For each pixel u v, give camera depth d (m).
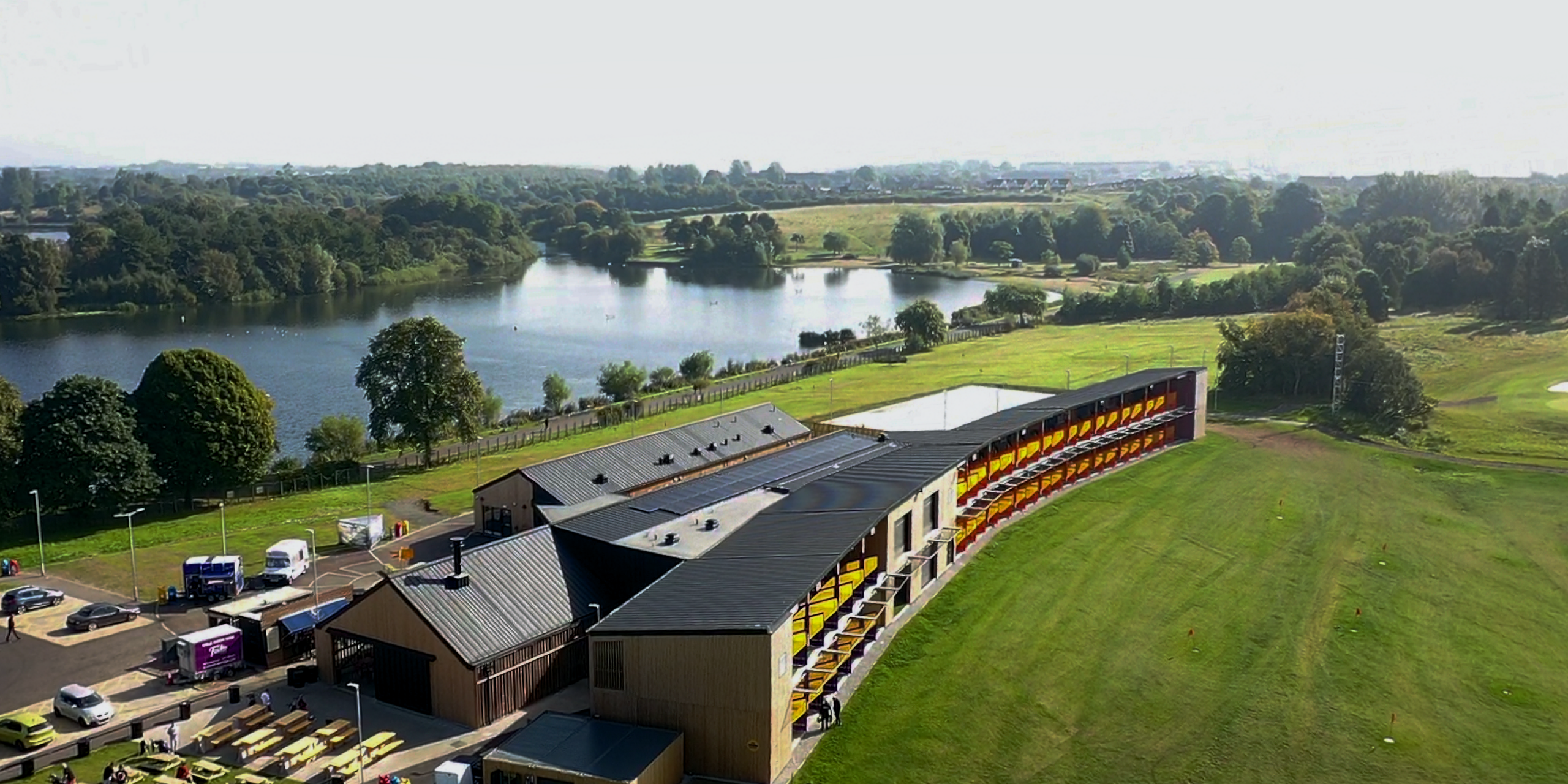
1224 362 137.12
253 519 92.31
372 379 112.62
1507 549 79.44
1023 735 52.88
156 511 95.56
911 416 108.06
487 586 58.78
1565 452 105.31
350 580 76.06
